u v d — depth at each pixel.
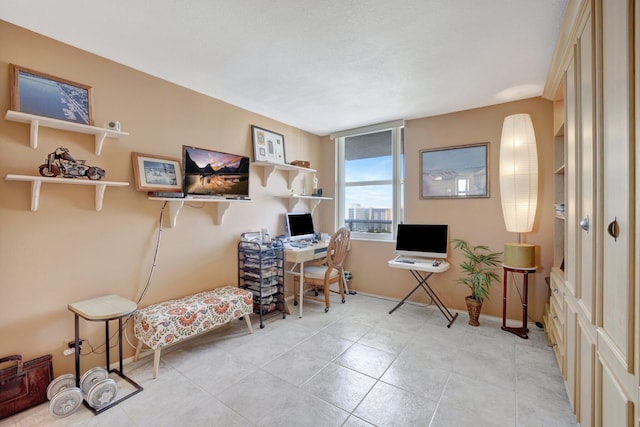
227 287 3.09
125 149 2.39
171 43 2.07
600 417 1.30
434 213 3.66
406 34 1.95
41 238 1.98
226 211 3.18
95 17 1.78
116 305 2.03
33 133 1.88
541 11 1.71
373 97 3.05
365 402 1.91
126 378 2.15
